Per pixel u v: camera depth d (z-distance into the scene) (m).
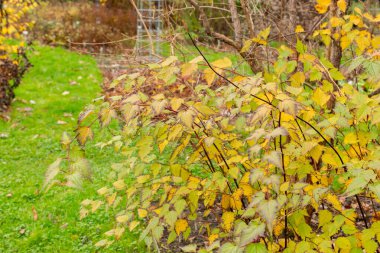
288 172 2.78
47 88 11.72
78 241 5.01
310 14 4.84
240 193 3.01
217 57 7.53
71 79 12.52
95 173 6.88
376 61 2.67
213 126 3.08
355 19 3.17
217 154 3.17
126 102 2.76
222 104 2.93
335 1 3.52
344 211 2.61
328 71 2.87
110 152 7.73
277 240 2.95
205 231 4.79
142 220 5.21
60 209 5.74
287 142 3.16
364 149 2.87
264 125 2.72
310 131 2.65
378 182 2.29
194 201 2.97
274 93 2.54
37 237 5.09
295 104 2.33
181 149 3.02
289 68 2.82
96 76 12.77
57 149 8.05
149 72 3.30
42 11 19.31
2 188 6.39
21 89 11.38
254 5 4.25
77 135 2.67
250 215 2.42
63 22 18.66
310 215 3.70
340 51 3.82
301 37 4.20
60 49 15.41
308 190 2.68
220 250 2.41
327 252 2.52
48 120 9.55
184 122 2.58
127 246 4.79
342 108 2.68
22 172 7.04
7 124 9.16
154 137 3.06
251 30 3.88
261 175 2.38
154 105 2.63
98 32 17.12
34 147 8.15
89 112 2.78
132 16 19.27
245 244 2.18
